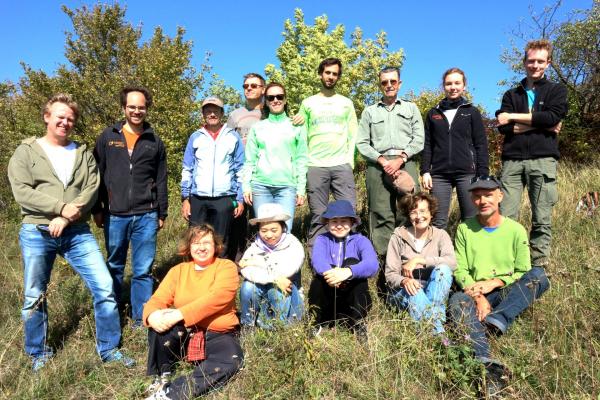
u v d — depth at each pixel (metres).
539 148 4.67
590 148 10.12
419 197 4.11
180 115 10.36
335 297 3.97
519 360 3.04
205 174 4.89
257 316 3.99
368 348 3.46
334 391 3.05
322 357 3.33
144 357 3.85
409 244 4.20
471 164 4.95
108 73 13.05
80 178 3.80
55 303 4.76
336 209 4.14
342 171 5.29
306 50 13.35
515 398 2.79
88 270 3.79
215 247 3.81
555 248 5.07
